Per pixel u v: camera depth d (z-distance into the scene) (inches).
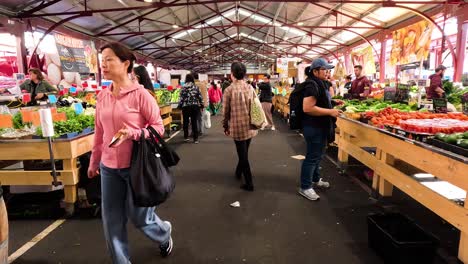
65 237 121.0
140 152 80.4
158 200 81.4
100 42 574.9
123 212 87.4
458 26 370.0
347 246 112.3
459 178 91.9
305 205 148.6
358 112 191.5
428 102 203.6
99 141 89.7
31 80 249.6
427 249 93.3
